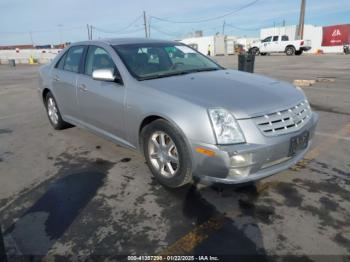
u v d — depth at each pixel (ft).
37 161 13.29
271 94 9.92
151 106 10.10
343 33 112.37
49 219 9.03
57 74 15.85
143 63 12.25
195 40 147.54
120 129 11.93
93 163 12.85
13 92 34.99
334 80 33.81
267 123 8.93
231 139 8.59
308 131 9.99
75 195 10.32
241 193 10.11
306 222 8.55
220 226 8.50
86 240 8.08
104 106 12.32
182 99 9.48
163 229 8.43
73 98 14.53
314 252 7.43
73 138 16.20
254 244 7.77
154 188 10.60
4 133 17.69
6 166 12.87
